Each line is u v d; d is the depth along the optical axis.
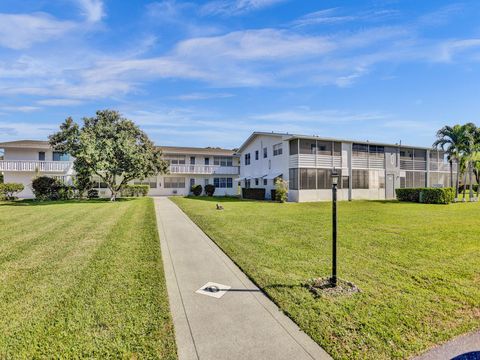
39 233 9.93
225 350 3.27
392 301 4.46
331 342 3.38
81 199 26.94
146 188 34.59
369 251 7.47
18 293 4.85
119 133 24.64
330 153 26.20
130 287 5.11
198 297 4.76
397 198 26.08
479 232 10.02
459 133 24.83
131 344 3.39
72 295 4.77
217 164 40.53
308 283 5.21
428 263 6.44
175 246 8.33
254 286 5.25
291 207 19.08
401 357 3.12
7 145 29.77
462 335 3.54
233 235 9.57
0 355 3.17
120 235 9.61
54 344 3.37
